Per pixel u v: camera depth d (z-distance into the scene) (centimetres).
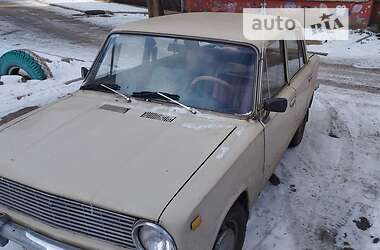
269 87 365
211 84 339
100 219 245
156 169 262
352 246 372
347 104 740
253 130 317
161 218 227
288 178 482
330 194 452
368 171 503
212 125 314
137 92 356
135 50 375
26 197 270
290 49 438
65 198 251
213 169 265
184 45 358
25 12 1781
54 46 1187
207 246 259
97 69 390
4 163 281
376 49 1177
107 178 256
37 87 757
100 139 296
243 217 324
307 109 549
